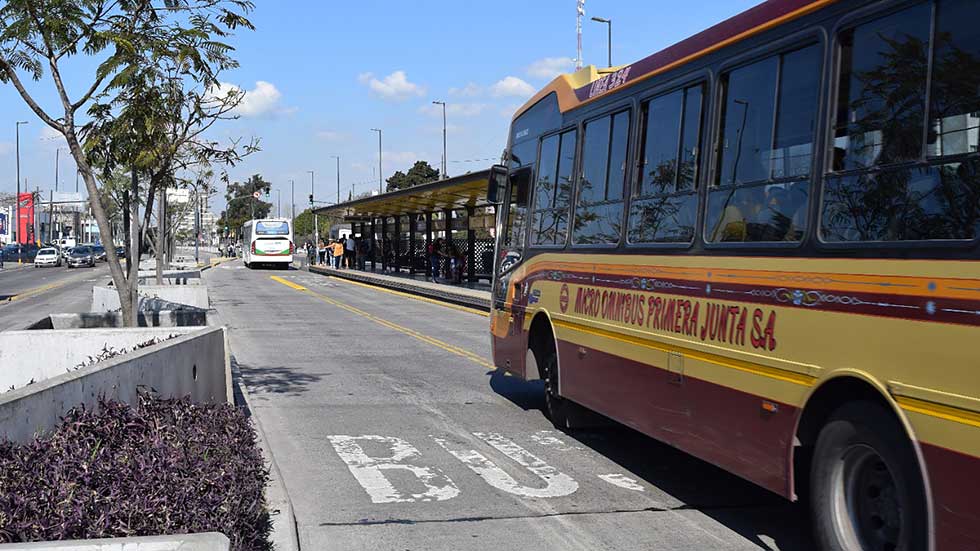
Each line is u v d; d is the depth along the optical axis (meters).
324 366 14.50
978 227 3.93
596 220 8.16
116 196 24.89
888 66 4.62
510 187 10.92
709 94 6.35
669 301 6.62
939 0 4.31
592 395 8.07
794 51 5.43
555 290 9.09
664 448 8.78
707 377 6.04
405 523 6.37
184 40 10.43
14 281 46.56
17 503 3.72
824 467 4.91
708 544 5.92
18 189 84.50
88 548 3.22
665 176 6.89
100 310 19.81
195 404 6.54
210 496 4.53
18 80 9.90
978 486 3.82
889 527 4.54
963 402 3.91
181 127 13.37
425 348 17.05
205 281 45.31
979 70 4.02
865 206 4.66
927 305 4.14
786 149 5.40
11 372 8.85
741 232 5.78
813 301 4.96
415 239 49.66
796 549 5.81
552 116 9.57
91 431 4.88
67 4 9.52
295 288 39.38
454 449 8.68
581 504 6.86
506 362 10.66
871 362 4.48
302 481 7.50
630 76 7.68
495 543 5.94
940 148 4.21
